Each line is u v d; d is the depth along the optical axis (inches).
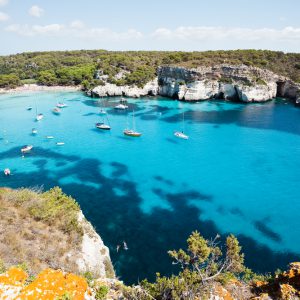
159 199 1966.0
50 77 6599.4
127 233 1596.9
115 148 2957.7
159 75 5831.7
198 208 1857.8
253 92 4921.3
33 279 536.1
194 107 4690.0
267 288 631.2
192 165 2534.5
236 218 1753.2
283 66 5693.9
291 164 2534.5
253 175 2336.4
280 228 1660.9
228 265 701.9
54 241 995.3
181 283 629.9
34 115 4210.1
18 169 2468.0
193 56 6230.3
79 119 4001.0
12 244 879.1
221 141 3117.6
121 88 5629.9
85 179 2276.1
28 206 1123.9
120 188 2124.8
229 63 5634.8
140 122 3843.5
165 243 1515.7
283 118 3949.3
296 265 633.6
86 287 546.3
